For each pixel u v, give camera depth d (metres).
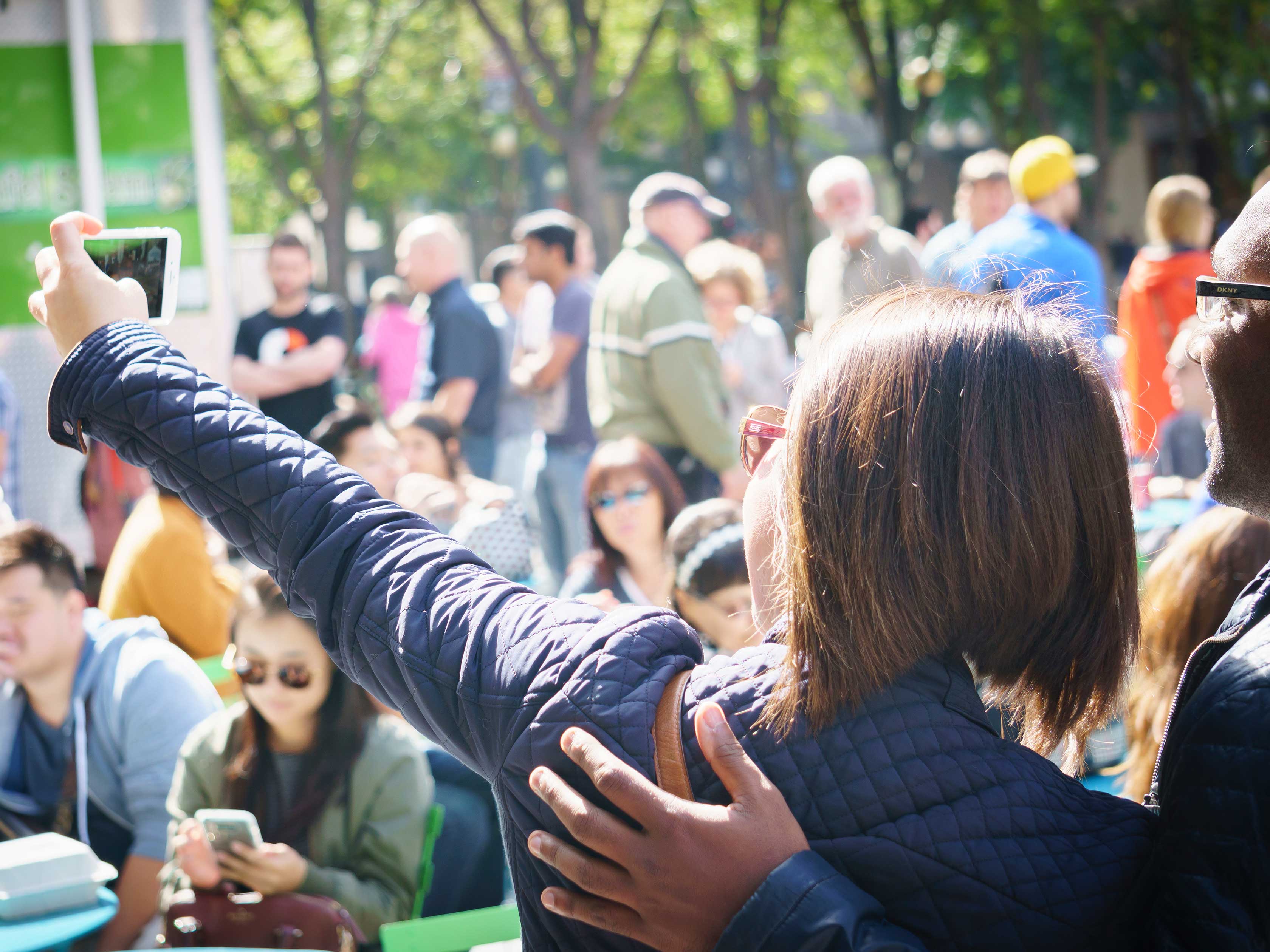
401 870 2.58
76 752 2.76
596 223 15.93
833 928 0.84
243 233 23.03
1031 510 0.94
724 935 0.86
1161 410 5.29
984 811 0.91
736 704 0.95
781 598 1.04
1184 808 0.90
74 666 2.78
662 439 5.10
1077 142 22.84
